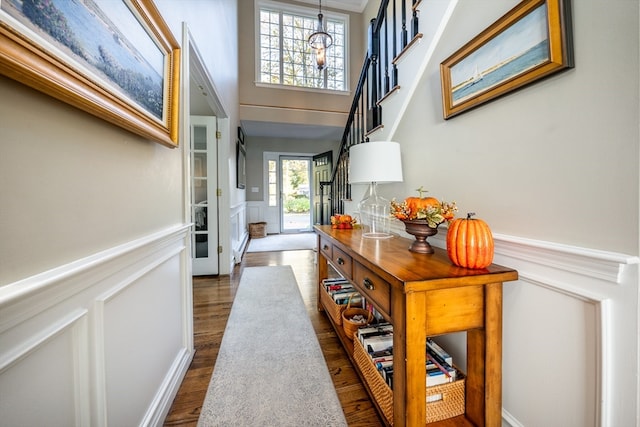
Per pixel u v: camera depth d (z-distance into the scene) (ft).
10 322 1.65
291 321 6.71
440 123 4.61
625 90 2.21
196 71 6.31
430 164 4.91
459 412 3.51
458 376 3.69
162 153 4.07
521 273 3.19
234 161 12.59
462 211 4.15
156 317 3.79
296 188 23.04
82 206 2.33
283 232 21.77
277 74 16.28
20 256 1.76
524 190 3.14
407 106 5.58
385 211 5.65
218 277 10.16
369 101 7.66
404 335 2.84
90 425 2.39
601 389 2.42
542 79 2.86
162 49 3.69
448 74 4.22
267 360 5.15
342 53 17.25
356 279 4.32
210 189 10.21
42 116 1.93
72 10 1.98
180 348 4.75
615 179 2.30
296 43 16.61
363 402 4.12
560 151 2.74
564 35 2.58
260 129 17.78
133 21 2.91
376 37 7.11
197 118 10.02
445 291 2.96
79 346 2.27
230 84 11.25
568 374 2.72
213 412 3.93
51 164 2.00
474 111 3.87
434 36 4.61
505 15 3.18
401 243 4.83
